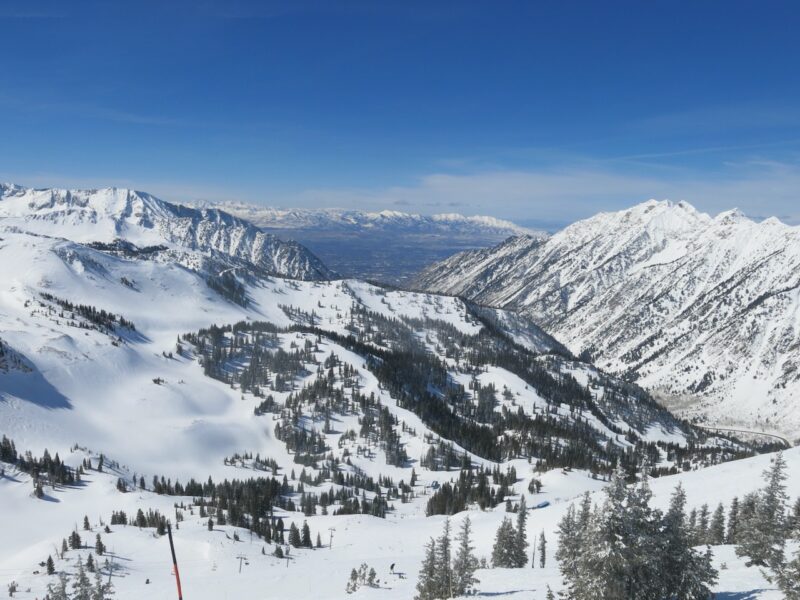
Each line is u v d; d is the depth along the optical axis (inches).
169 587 4092.0
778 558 1715.1
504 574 2824.8
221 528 6166.3
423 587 2689.5
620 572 1290.6
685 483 4874.5
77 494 7716.5
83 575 2279.8
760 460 5054.1
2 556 5856.3
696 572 1359.5
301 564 4938.5
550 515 5182.1
